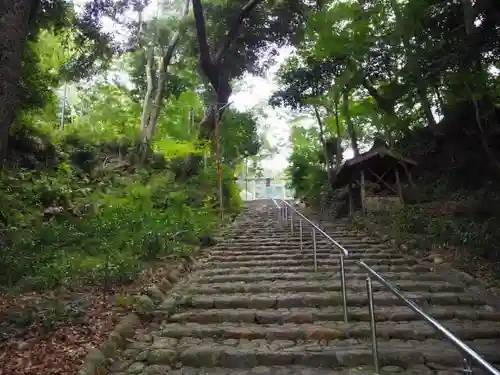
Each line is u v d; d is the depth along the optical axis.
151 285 6.33
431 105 15.02
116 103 20.81
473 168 13.02
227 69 18.11
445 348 4.43
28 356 3.97
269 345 4.62
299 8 17.53
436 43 11.47
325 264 7.98
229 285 6.63
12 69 5.05
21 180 10.43
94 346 4.27
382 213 12.55
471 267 7.13
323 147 19.50
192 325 5.27
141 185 12.70
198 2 14.91
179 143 14.72
